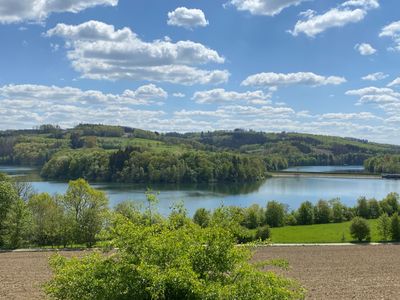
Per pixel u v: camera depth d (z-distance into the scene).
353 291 31.84
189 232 11.22
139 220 11.73
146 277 9.31
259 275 10.09
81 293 9.80
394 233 68.19
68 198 57.75
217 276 10.27
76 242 57.25
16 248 54.69
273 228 80.38
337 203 91.06
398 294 30.97
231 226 11.53
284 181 176.38
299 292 10.97
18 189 65.88
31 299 26.97
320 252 53.34
